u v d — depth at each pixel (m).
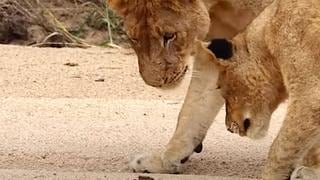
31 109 17.12
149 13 11.17
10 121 15.77
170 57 11.30
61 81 20.97
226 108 11.09
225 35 11.88
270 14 10.69
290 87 10.25
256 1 11.53
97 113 16.84
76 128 15.16
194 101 11.96
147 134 14.70
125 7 11.31
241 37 10.91
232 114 10.98
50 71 21.91
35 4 28.20
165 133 14.79
